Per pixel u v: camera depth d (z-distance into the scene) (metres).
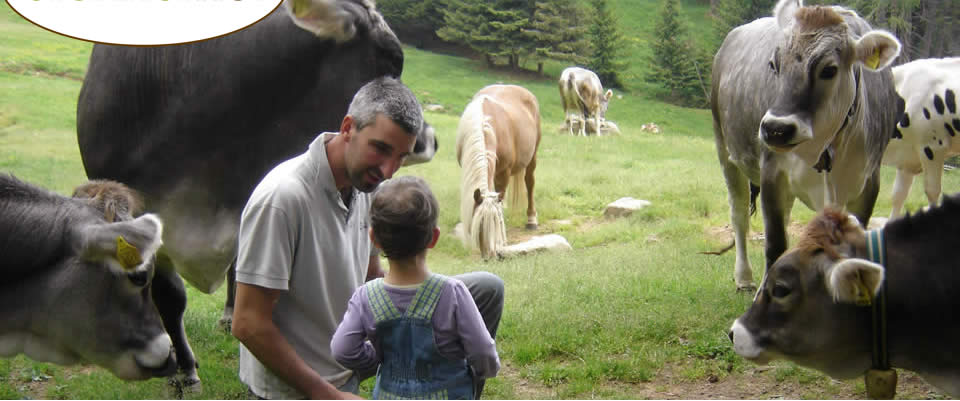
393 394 2.91
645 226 11.22
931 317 3.35
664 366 5.41
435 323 2.85
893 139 9.52
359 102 3.00
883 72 6.03
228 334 6.23
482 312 3.49
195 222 5.22
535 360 5.58
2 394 4.99
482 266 8.95
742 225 7.05
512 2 42.72
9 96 20.80
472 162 10.22
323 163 3.08
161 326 3.54
